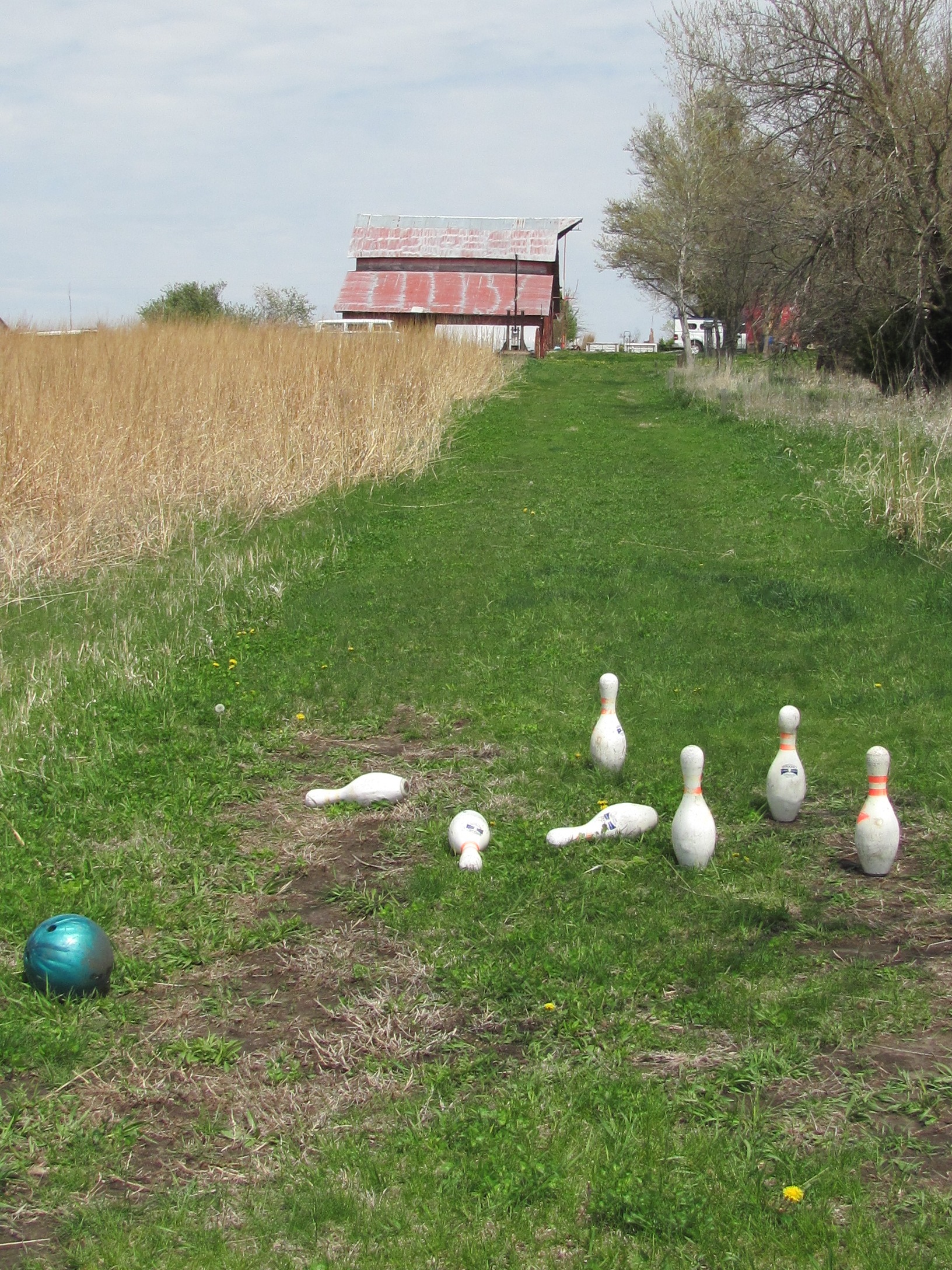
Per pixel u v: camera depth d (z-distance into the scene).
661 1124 3.66
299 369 18.72
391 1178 3.50
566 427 22.91
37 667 8.55
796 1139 3.61
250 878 5.52
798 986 4.49
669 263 38.06
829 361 28.58
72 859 5.71
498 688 8.28
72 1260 3.23
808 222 23.70
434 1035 4.27
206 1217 3.39
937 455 13.22
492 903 5.20
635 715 7.65
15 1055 4.15
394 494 16.05
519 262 50.41
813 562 11.66
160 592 10.91
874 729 7.29
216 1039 4.26
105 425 14.42
